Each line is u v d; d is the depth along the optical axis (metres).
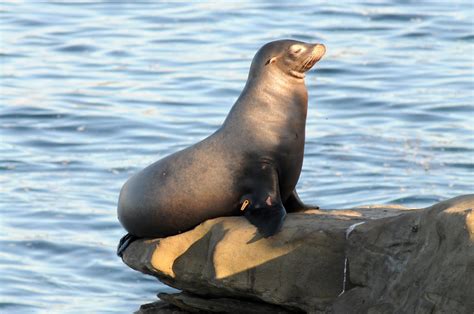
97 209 71.69
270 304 42.31
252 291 40.72
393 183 74.38
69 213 70.94
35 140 85.06
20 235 67.75
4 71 102.81
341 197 72.19
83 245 66.50
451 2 125.81
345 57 103.19
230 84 96.06
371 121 87.38
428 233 36.22
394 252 37.44
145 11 125.12
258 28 114.88
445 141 82.25
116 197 73.75
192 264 42.62
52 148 83.38
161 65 103.00
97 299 59.50
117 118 88.75
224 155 42.97
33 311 57.56
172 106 91.44
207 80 97.50
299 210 44.53
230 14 121.44
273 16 119.88
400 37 111.06
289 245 40.16
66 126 87.69
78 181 76.69
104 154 81.94
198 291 43.84
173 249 42.97
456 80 96.44
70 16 124.00
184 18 120.56
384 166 77.62
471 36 111.00
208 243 42.34
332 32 113.06
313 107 90.81
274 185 42.41
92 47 110.38
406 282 36.38
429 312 34.91
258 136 43.09
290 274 40.09
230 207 42.88
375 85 95.44
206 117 88.56
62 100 93.62
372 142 82.25
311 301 39.66
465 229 34.53
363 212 43.75
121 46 110.25
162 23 118.94
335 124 86.56
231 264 40.91
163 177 43.28
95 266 64.00
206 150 43.31
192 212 42.88
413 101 90.94
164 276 43.56
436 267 35.28
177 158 43.62
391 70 99.56
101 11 126.06
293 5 124.88
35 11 126.50
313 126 85.94
